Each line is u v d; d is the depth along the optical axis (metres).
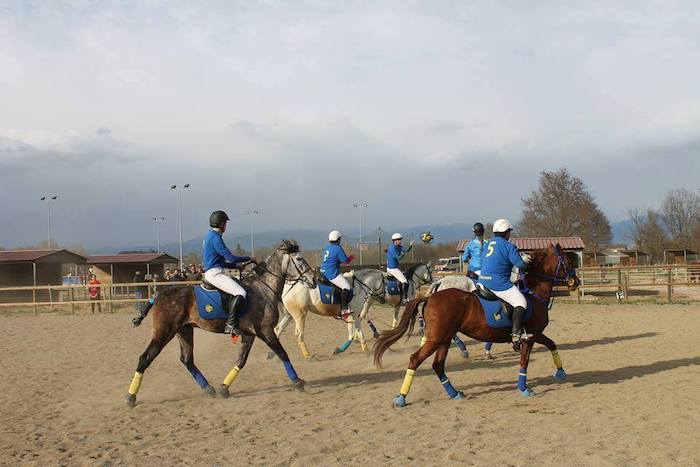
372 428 7.50
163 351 14.30
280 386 10.32
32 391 10.32
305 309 12.77
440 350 9.02
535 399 8.81
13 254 34.25
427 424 7.62
